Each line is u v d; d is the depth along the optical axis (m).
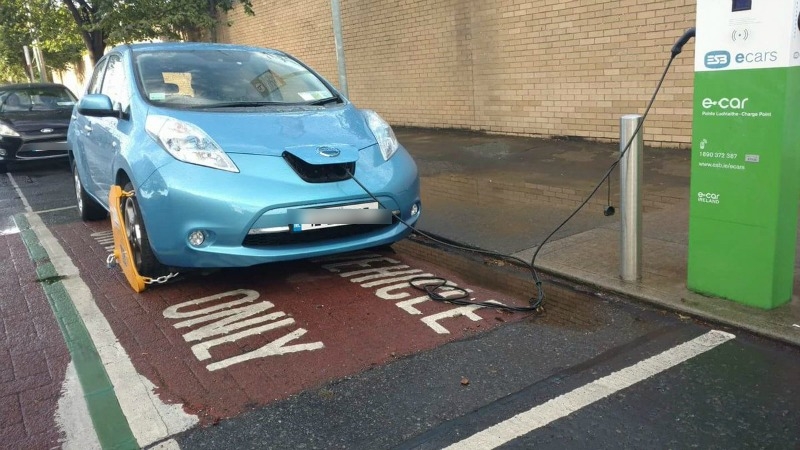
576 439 2.72
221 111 4.70
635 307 4.05
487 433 2.79
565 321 3.91
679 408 2.92
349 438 2.79
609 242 5.22
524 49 9.84
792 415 2.83
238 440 2.79
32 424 2.96
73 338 3.89
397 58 12.46
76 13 13.76
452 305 4.22
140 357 3.61
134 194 4.47
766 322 3.63
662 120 8.34
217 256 4.05
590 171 7.71
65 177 10.54
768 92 3.49
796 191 3.73
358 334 3.82
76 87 33.09
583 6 8.83
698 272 4.05
